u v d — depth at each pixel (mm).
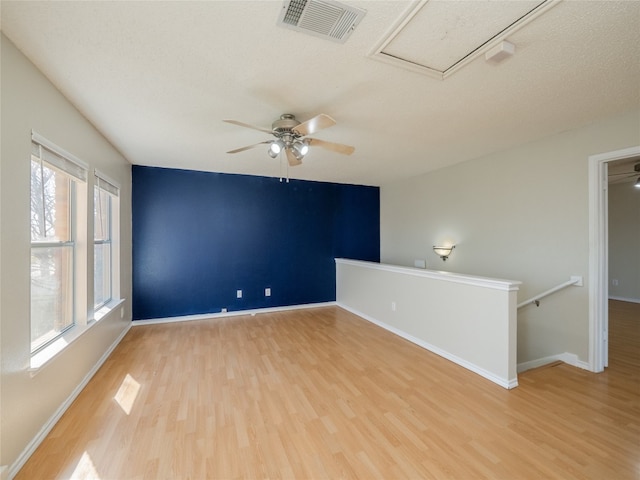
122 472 1617
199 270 4664
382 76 1975
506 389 2502
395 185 5641
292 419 2096
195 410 2201
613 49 1701
